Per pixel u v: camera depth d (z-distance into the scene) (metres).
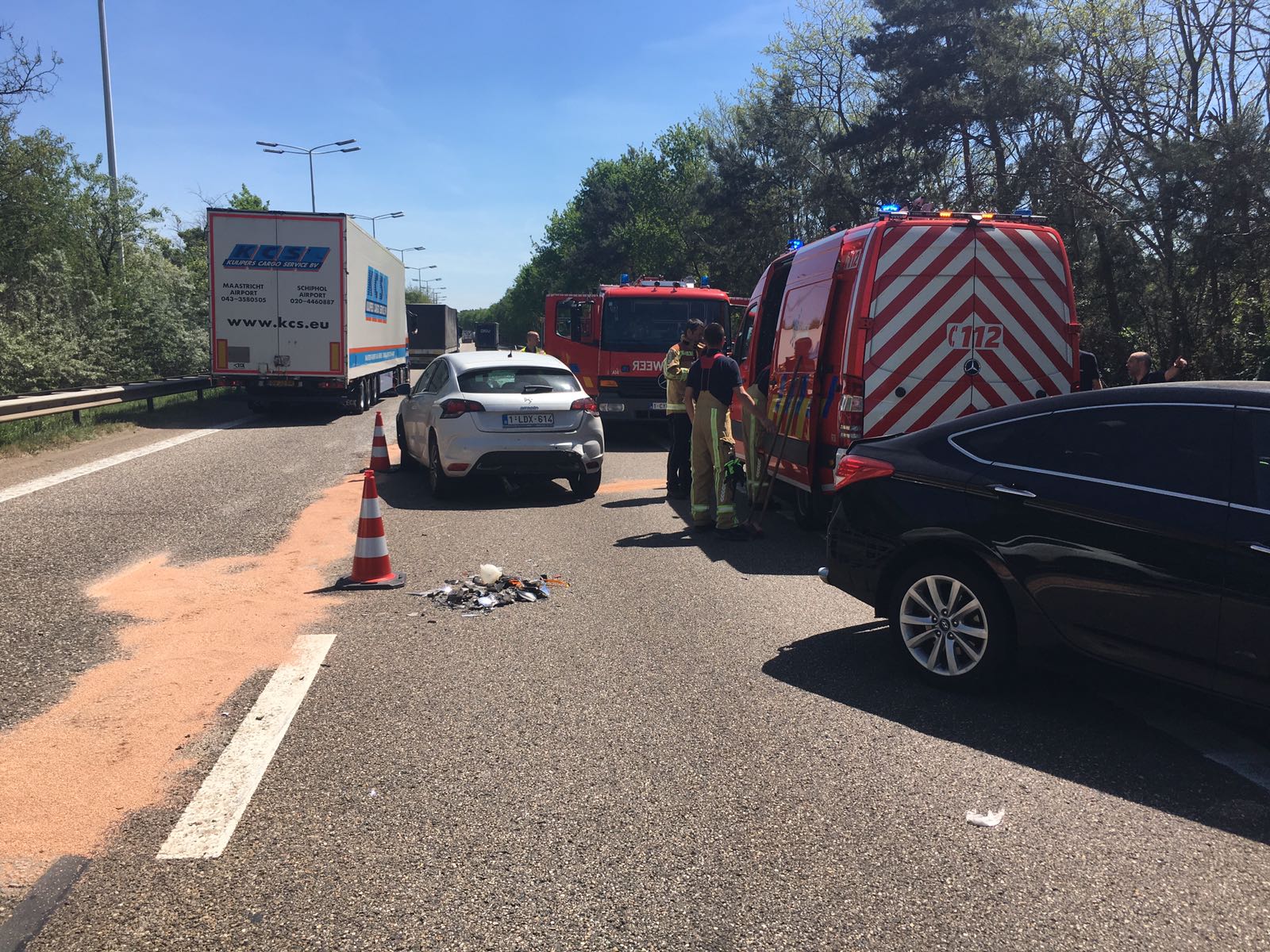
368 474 6.64
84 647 5.24
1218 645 3.83
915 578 4.86
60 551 7.51
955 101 26.86
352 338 19.56
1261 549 3.70
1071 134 21.62
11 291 21.38
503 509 9.87
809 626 5.84
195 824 3.34
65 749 3.93
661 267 62.84
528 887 2.98
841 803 3.55
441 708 4.44
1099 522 4.18
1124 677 4.27
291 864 3.10
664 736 4.14
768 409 9.27
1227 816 3.49
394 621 5.80
